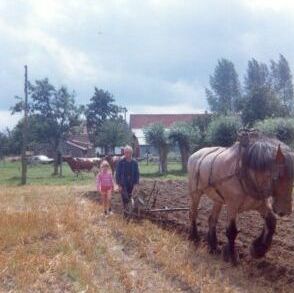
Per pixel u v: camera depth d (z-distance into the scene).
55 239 10.70
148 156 58.53
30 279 8.16
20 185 32.72
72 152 79.56
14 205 17.19
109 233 11.66
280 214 8.94
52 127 51.78
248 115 57.09
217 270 8.97
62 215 13.02
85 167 39.69
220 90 103.62
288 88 96.62
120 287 8.19
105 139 61.75
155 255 9.92
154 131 42.31
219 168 10.07
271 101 57.50
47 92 51.91
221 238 11.49
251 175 9.28
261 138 9.55
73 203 16.70
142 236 11.23
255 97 57.66
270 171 8.94
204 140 42.06
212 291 7.92
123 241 11.07
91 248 10.09
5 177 44.78
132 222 12.73
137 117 96.00
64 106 52.06
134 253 10.23
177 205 16.31
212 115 44.78
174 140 42.19
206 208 15.41
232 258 9.55
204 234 11.91
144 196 18.70
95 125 82.50
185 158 43.03
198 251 10.20
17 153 80.00
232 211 9.73
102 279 8.59
